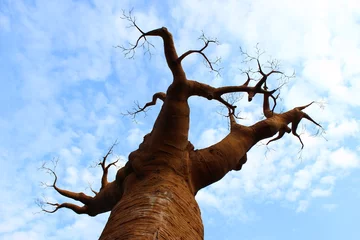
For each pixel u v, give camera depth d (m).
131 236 7.07
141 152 10.26
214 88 11.04
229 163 10.79
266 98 14.12
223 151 10.82
